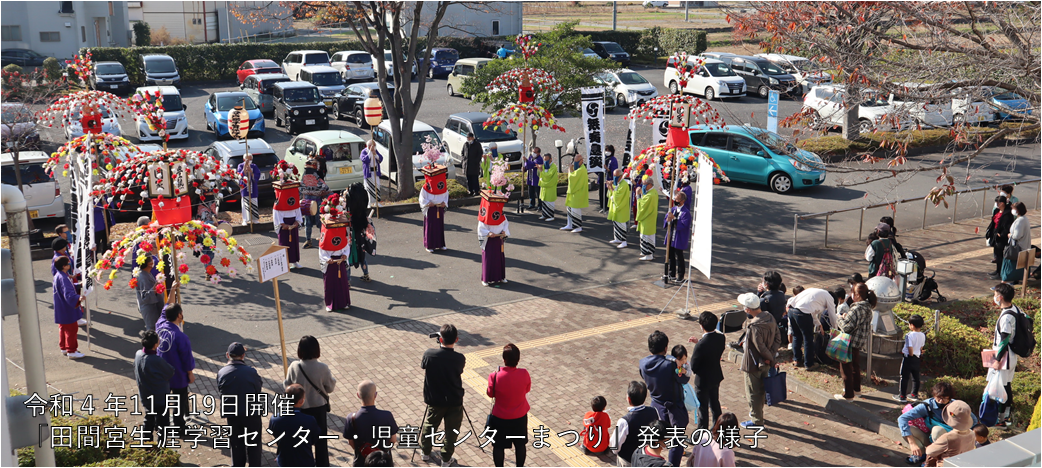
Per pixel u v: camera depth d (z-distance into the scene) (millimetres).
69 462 7742
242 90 33375
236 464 7957
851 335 9344
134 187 16609
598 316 12555
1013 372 8820
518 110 18828
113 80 34000
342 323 12172
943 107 10414
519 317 12492
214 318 12320
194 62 40625
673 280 14234
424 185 15445
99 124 13062
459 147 22391
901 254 12453
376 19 18797
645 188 15539
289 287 13766
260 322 12188
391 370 10531
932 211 18797
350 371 10500
